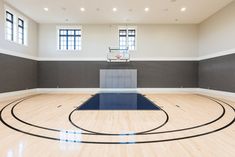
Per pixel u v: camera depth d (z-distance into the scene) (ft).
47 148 9.14
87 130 11.98
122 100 25.57
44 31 36.55
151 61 36.83
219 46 29.50
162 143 9.84
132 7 28.07
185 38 36.68
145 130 12.03
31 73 34.14
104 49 36.81
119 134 11.25
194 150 8.96
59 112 17.42
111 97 28.68
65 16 32.32
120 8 28.48
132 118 15.20
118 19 33.81
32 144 9.62
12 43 28.40
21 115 16.10
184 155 8.41
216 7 28.07
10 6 27.68
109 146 9.43
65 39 37.37
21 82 30.83
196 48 36.70
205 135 11.10
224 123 13.75
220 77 29.19
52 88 36.60
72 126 12.87
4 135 10.96
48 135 11.01
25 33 32.37
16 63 29.43
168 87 36.73
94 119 14.83
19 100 25.25
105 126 12.90
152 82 36.78
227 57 27.40
